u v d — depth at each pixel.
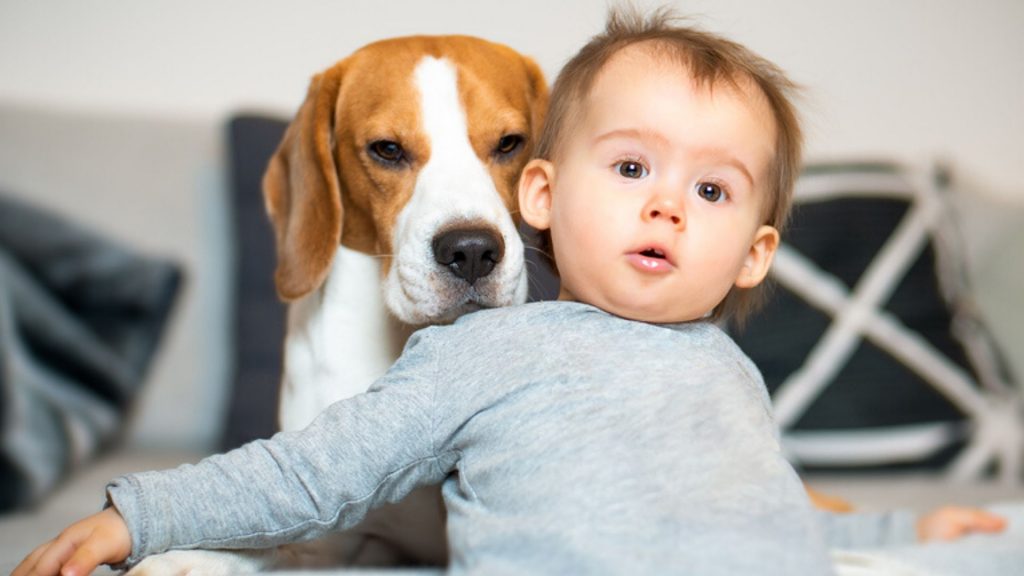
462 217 1.37
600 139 1.14
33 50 3.01
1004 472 2.50
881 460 2.48
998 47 3.30
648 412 1.00
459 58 1.54
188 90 3.06
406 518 1.38
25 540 1.72
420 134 1.49
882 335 2.54
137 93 3.04
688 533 0.91
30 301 2.38
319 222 1.54
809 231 2.61
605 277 1.11
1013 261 2.88
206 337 2.63
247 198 2.57
